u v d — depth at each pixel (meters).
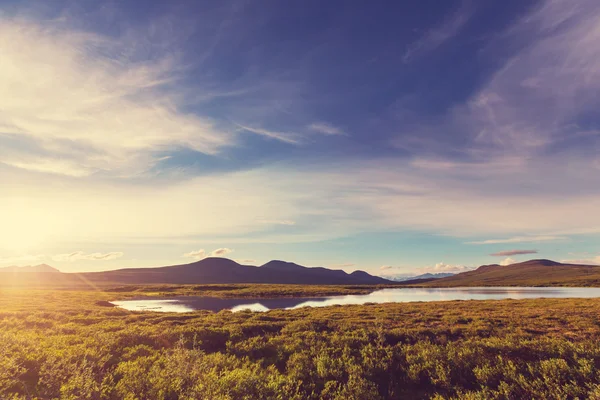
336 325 22.30
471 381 11.47
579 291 88.38
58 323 24.69
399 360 13.68
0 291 74.88
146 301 67.12
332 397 10.12
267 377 10.55
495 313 29.06
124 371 10.48
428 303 42.38
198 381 9.22
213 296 85.75
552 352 13.24
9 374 8.77
